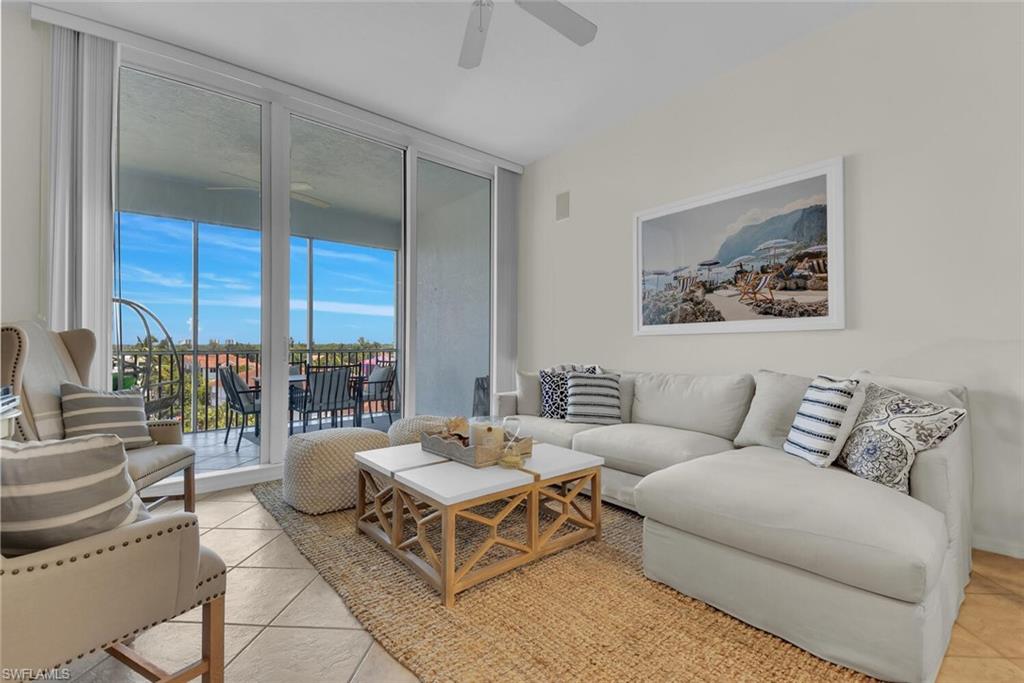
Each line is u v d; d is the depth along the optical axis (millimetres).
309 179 3514
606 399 3193
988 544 2137
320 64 3039
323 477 2545
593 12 2527
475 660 1379
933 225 2299
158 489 2762
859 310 2533
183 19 2598
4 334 1805
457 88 3318
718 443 2535
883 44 2457
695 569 1711
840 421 1861
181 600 1080
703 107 3256
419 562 1894
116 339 2781
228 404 3184
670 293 3449
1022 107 2068
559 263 4391
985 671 1335
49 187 2480
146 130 2900
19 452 896
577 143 4219
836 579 1370
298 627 1551
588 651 1422
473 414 4508
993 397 2131
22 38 2430
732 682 1295
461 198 4449
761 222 2924
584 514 2271
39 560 860
